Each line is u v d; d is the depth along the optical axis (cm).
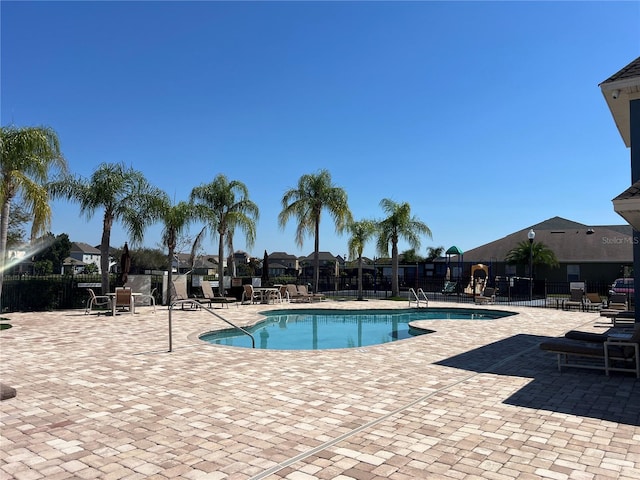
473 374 815
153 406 614
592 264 3884
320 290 3638
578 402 640
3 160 1479
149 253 5525
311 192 2862
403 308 2194
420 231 3016
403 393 686
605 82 998
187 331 1355
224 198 2759
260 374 805
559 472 414
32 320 1608
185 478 402
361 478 403
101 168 2077
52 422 548
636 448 471
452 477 405
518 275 4069
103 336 1241
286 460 441
